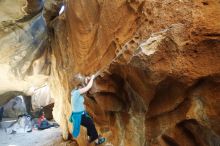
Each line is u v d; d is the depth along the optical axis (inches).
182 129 123.6
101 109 181.8
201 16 115.3
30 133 440.5
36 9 305.6
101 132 205.6
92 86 174.7
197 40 111.4
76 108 193.3
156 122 133.5
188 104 116.6
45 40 339.0
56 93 354.9
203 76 108.7
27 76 364.2
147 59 117.8
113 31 166.6
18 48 326.6
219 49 107.0
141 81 128.3
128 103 157.1
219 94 106.2
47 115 522.3
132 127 155.1
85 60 204.4
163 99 126.7
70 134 341.1
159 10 133.0
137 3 148.3
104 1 177.2
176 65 113.3
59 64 304.8
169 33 116.7
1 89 380.2
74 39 222.1
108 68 153.3
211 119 108.4
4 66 339.3
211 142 113.6
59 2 289.0
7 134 439.8
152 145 137.1
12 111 525.3
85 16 202.1
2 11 286.8
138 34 137.9
